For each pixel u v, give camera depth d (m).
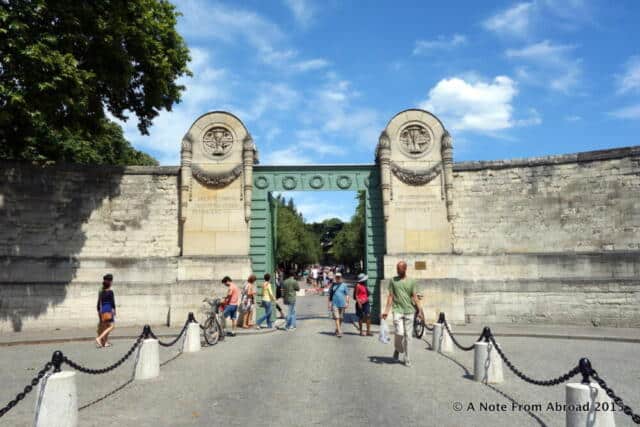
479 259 19.09
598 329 16.84
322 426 6.39
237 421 6.64
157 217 19.42
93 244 19.03
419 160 19.58
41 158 22.36
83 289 18.33
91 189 19.28
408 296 10.69
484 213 19.45
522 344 13.82
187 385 8.77
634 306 17.28
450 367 10.31
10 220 18.42
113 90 17.83
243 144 19.58
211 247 19.11
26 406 7.70
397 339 10.59
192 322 12.79
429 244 19.11
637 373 9.70
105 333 13.82
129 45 17.45
